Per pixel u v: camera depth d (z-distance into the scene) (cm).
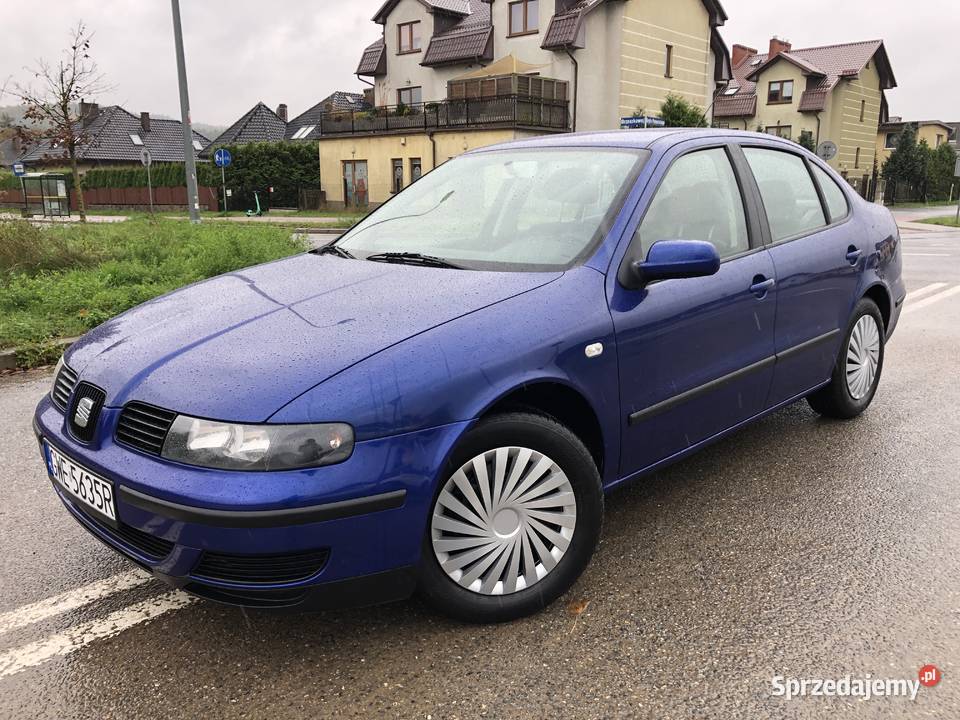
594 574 293
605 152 340
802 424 462
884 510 346
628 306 286
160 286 840
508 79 2927
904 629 258
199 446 219
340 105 4869
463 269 296
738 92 4819
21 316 714
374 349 235
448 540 246
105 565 307
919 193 5169
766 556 306
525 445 254
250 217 3070
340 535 221
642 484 376
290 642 253
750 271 343
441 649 248
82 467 247
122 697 228
